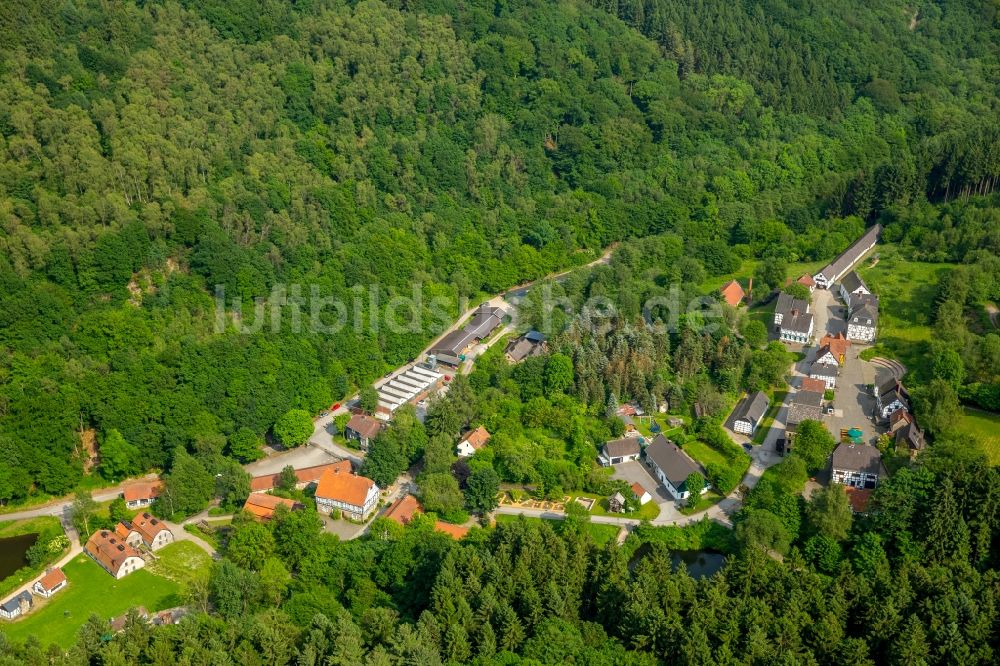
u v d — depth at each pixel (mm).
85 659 170000
